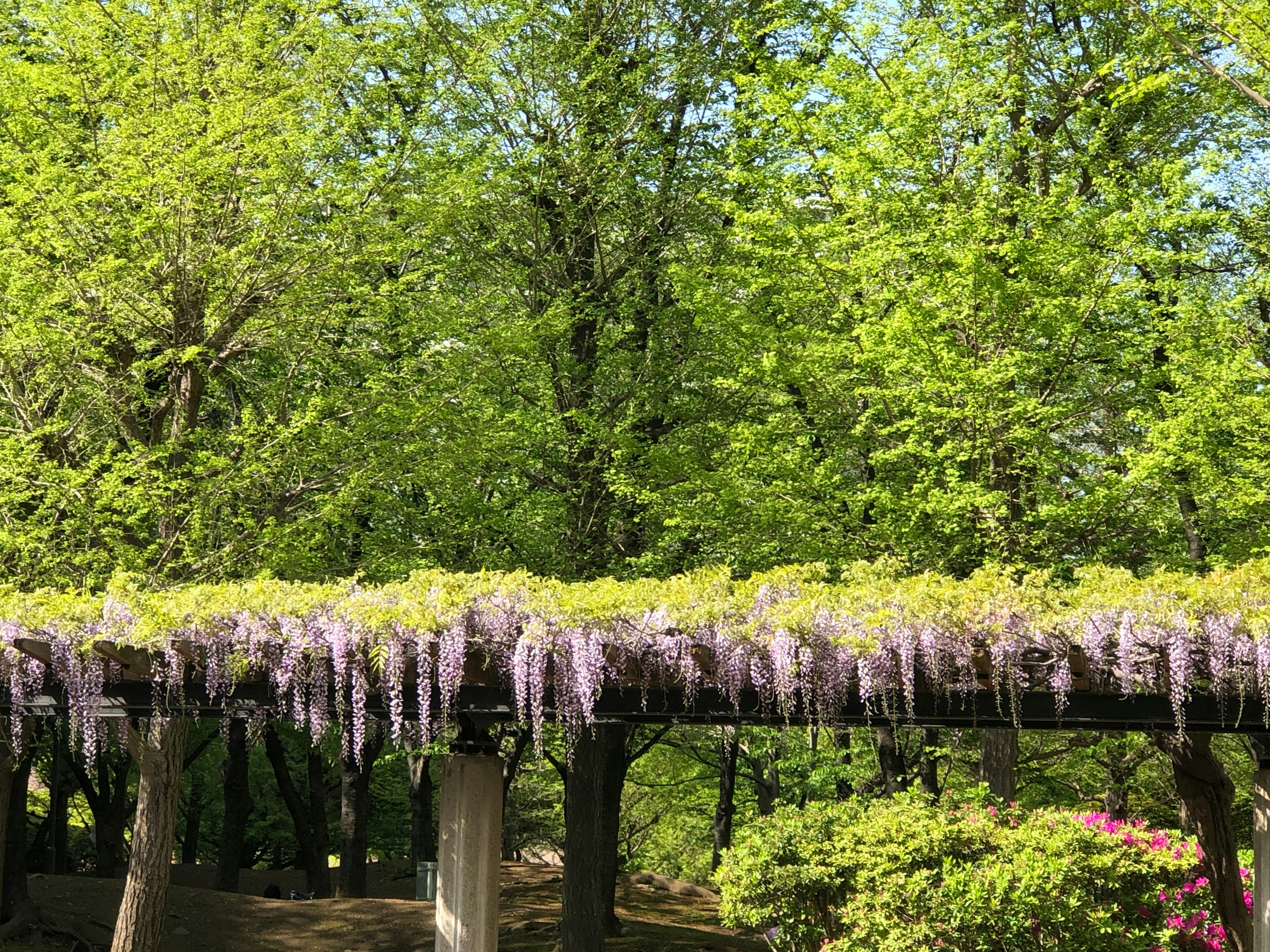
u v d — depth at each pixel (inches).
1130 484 394.9
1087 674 236.2
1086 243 421.1
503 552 511.2
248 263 421.7
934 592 241.1
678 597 248.2
